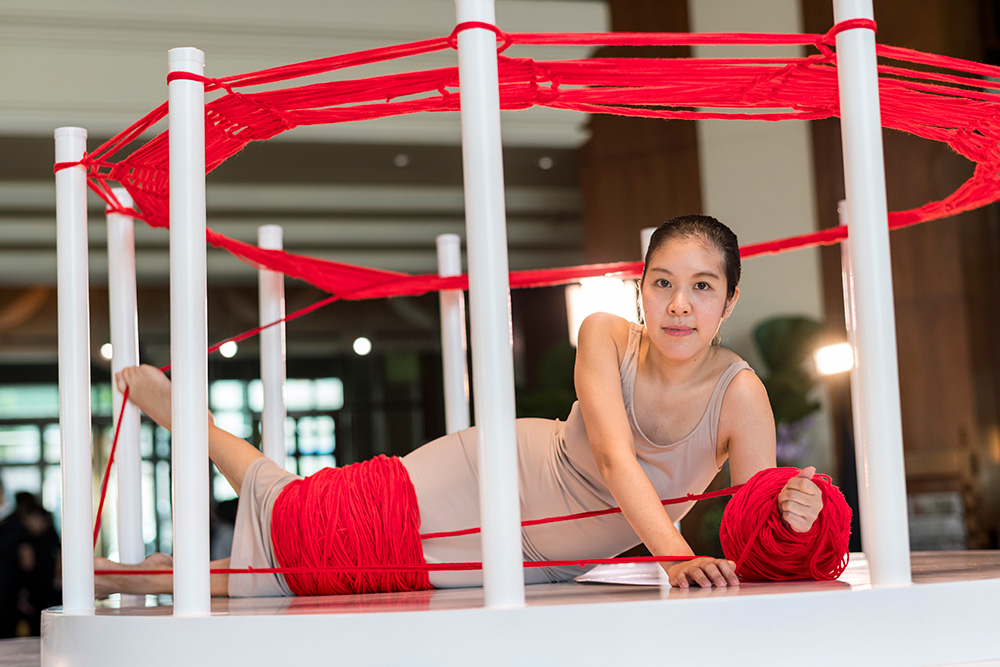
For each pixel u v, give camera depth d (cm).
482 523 116
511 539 115
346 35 659
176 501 129
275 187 827
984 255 793
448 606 126
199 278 132
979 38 779
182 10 643
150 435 909
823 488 141
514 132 755
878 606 117
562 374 687
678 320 148
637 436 168
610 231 775
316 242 902
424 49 130
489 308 116
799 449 677
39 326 1005
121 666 127
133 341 226
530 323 890
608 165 778
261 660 119
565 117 765
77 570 161
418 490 186
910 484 729
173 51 135
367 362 1085
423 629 114
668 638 112
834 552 142
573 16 699
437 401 1091
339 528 180
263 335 266
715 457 172
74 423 164
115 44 648
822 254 752
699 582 137
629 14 714
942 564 184
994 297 798
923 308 748
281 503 184
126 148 666
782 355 701
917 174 749
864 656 116
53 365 1014
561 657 112
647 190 776
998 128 172
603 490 180
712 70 149
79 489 163
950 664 118
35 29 633
